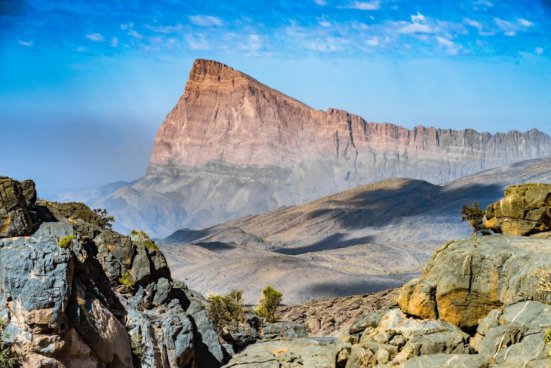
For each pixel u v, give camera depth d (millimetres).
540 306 28188
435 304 31375
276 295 71438
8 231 29203
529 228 36344
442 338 29422
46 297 27703
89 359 29828
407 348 29172
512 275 30188
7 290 27641
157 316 39156
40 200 38750
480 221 38969
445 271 31500
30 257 28234
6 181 29781
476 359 26859
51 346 27609
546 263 29500
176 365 37969
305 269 198250
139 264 40250
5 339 26719
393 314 32250
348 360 31453
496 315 28953
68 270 29188
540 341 26266
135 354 34156
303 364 41938
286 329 56750
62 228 32844
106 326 31234
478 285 30812
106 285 34938
